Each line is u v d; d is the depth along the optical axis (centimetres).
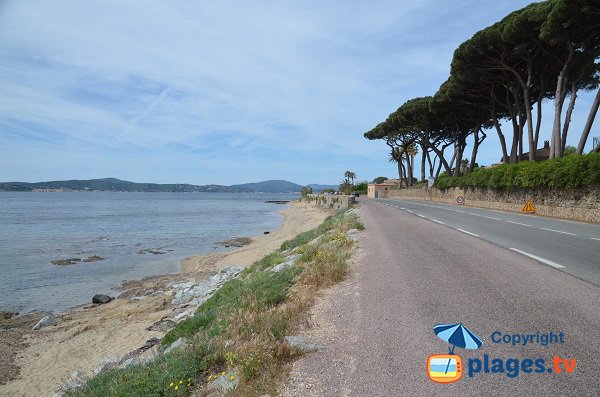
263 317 586
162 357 619
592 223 1909
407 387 358
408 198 7338
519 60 3338
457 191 4603
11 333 1314
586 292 620
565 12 2359
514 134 3816
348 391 360
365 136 7794
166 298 1694
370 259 995
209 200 16862
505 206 3155
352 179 15550
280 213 7956
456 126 5450
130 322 1393
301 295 707
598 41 2789
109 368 884
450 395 340
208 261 2573
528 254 978
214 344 546
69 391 708
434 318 525
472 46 3225
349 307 606
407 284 715
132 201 14238
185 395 445
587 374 364
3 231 4347
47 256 2827
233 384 414
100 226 5019
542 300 581
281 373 411
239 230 4650
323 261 932
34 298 1764
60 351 1148
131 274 2256
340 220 2200
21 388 936
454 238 1327
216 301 1188
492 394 338
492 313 532
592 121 2602
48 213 7381
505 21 3058
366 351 441
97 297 1698
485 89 4056
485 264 863
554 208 2392
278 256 1689
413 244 1220
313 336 501
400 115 5956
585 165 2048
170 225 5244
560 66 3125
